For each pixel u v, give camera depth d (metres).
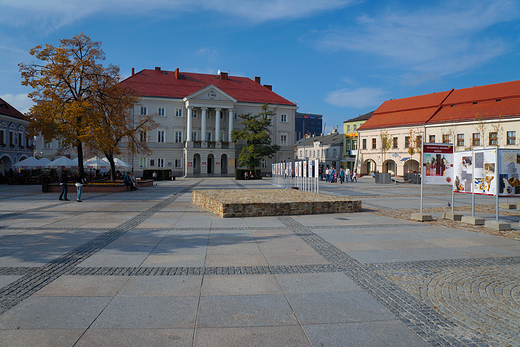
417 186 35.56
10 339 3.65
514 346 3.60
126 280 5.54
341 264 6.48
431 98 57.25
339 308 4.51
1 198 19.69
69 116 23.08
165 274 5.86
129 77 62.34
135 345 3.56
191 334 3.80
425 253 7.31
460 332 3.90
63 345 3.55
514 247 7.88
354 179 46.34
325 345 3.60
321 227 10.37
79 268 6.18
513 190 10.70
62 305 4.54
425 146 12.09
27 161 36.91
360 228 10.21
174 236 9.01
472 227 10.48
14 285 5.28
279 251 7.44
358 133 63.16
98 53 25.44
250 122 57.38
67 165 36.84
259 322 4.10
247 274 5.88
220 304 4.61
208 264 6.45
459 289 5.23
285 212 12.91
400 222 11.38
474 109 49.00
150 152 33.22
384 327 4.00
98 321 4.09
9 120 45.81
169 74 67.06
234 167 62.19
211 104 61.12
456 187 12.30
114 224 10.87
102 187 24.81
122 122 27.09
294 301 4.73
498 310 4.50
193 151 59.81
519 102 45.41
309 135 115.44
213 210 13.65
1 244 8.04
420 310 4.48
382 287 5.30
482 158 11.19
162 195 22.52
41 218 12.12
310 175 25.28
